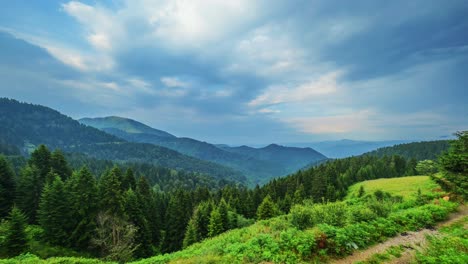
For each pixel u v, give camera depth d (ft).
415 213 53.21
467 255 29.09
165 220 183.11
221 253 39.17
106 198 138.00
